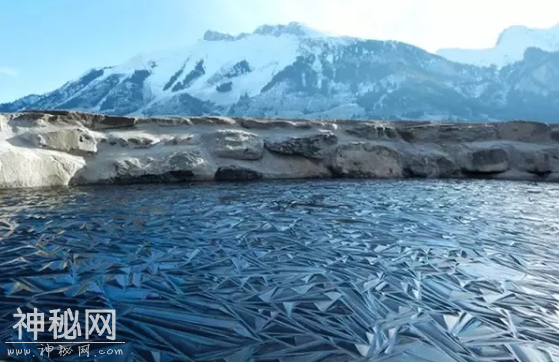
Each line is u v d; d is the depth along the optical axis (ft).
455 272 8.89
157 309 6.80
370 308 7.04
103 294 7.33
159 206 15.66
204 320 6.47
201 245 10.57
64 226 12.14
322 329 6.26
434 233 12.34
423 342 5.92
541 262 9.64
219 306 6.99
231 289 7.75
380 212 15.40
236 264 9.18
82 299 7.09
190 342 5.80
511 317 6.79
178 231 11.96
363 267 9.14
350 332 6.18
